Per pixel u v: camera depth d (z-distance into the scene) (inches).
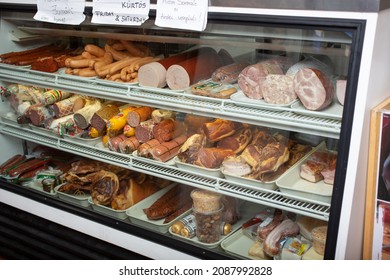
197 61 73.0
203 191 74.5
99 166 87.7
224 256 71.0
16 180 92.2
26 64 88.0
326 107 60.7
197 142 73.1
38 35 90.4
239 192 68.6
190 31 67.1
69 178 86.0
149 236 76.2
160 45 78.4
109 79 78.8
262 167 66.6
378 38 53.6
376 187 61.2
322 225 67.8
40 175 91.2
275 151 66.8
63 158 95.9
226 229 74.7
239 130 72.4
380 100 60.8
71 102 87.3
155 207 79.0
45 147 98.3
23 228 89.6
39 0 76.4
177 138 77.4
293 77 62.0
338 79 60.0
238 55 71.2
